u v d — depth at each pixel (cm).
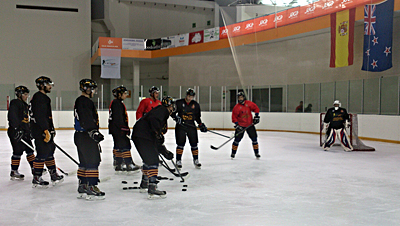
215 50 1742
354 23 1171
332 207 329
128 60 2042
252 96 1576
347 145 794
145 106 554
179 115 544
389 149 842
